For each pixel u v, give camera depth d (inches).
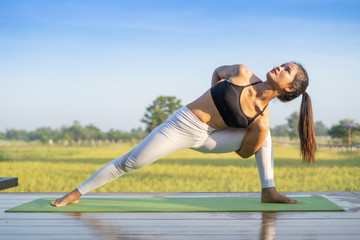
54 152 981.8
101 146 1531.7
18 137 2957.7
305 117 103.3
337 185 280.2
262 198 109.7
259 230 79.3
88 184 105.0
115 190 261.3
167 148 99.7
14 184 103.3
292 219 88.8
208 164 535.5
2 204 108.9
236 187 274.2
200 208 100.4
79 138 2420.0
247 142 101.0
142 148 99.4
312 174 368.5
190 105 99.6
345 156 710.5
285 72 93.8
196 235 75.6
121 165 102.3
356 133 1242.6
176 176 365.1
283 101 101.7
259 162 108.4
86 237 74.3
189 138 99.6
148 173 394.6
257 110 96.8
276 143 1654.8
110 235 75.5
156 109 1579.7
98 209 98.9
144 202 110.6
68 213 95.8
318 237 74.3
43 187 286.0
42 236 74.9
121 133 2071.9
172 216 92.5
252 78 96.7
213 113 96.8
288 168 442.0
